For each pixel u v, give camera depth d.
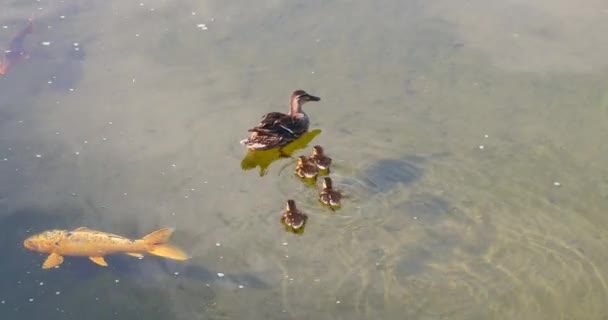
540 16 17.55
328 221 11.95
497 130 13.90
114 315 10.48
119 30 17.70
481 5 18.19
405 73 15.67
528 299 10.40
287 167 13.55
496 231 11.61
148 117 14.70
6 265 11.30
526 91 14.95
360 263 11.11
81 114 14.80
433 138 13.77
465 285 10.66
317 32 17.28
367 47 16.61
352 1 18.61
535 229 11.61
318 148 13.10
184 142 14.01
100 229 11.92
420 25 17.39
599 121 13.98
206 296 10.63
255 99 15.09
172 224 12.00
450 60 16.02
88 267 11.27
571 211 11.93
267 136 13.64
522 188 12.45
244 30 17.52
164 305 10.55
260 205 12.43
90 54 16.73
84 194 12.73
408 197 12.38
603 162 12.95
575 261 11.00
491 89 15.05
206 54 16.66
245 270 11.05
